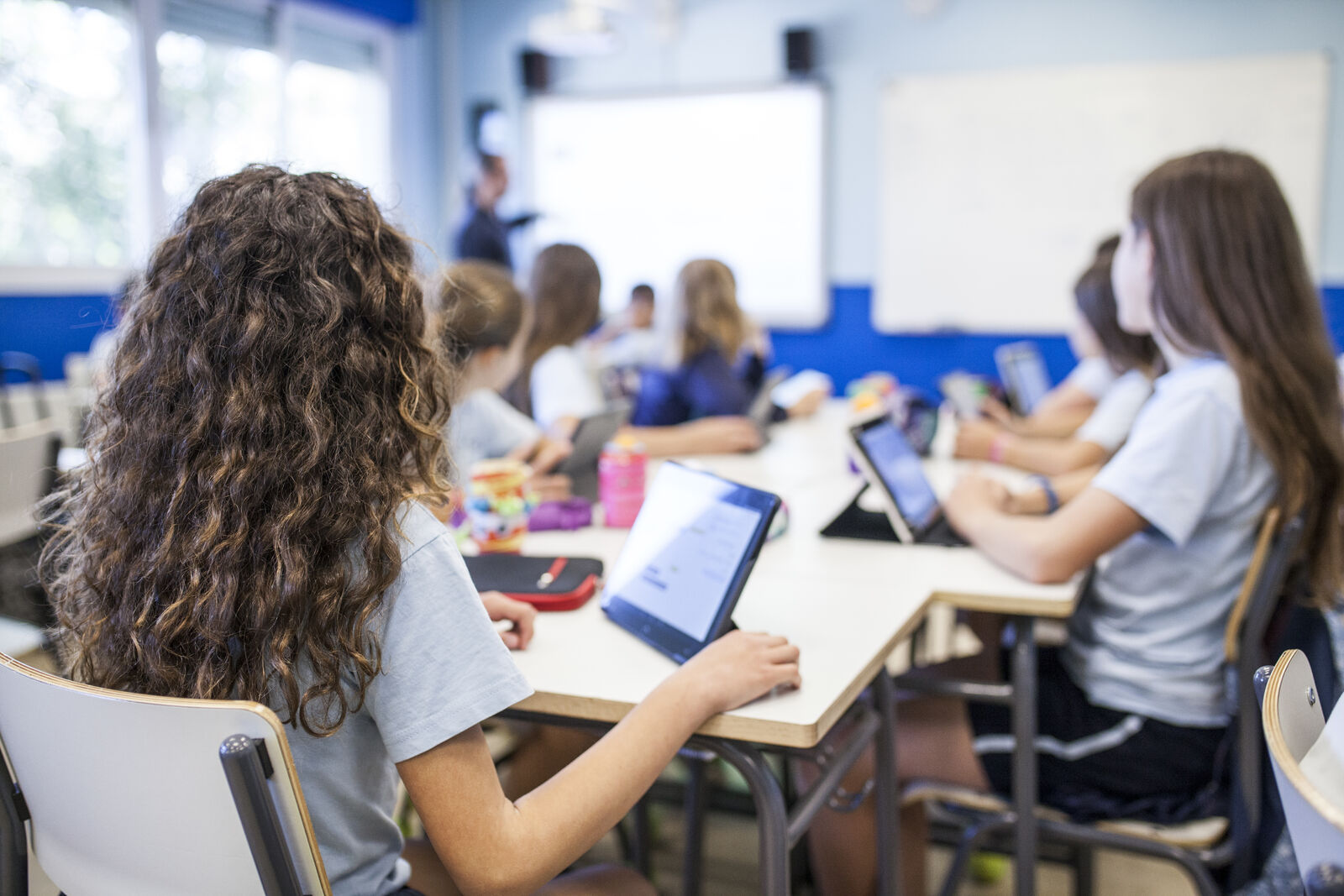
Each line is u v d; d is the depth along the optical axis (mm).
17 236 4035
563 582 1306
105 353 806
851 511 1710
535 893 1005
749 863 2012
